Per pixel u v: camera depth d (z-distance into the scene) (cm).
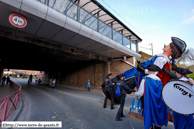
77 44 963
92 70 1736
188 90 154
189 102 154
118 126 314
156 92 193
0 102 553
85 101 672
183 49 192
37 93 1011
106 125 322
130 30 1253
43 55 1266
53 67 2480
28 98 755
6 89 1177
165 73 226
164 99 163
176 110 157
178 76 204
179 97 159
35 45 867
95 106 546
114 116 399
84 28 753
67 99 729
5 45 886
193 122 169
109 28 1044
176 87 160
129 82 294
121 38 1186
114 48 1068
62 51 1048
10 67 2556
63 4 682
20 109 468
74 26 698
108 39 957
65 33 751
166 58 208
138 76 250
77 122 345
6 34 696
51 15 584
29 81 2477
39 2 538
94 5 888
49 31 719
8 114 372
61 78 2797
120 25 1159
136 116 230
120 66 1382
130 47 1320
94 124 330
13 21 521
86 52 1192
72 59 1502
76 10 753
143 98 206
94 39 862
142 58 1512
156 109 181
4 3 464
